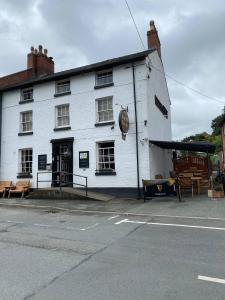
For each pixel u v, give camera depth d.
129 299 4.47
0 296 4.66
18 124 21.70
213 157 36.56
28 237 8.36
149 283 5.04
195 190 18.19
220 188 16.22
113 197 17.28
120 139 17.86
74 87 19.78
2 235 8.67
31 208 14.28
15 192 19.84
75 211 13.10
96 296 4.60
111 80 18.84
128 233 8.66
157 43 21.59
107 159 18.42
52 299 4.54
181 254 6.58
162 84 22.53
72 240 7.95
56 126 20.17
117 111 18.16
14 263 6.20
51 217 11.70
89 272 5.61
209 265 5.85
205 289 4.77
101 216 11.72
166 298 4.48
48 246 7.40
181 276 5.31
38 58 24.41
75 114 19.48
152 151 17.84
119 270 5.68
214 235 8.19
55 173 19.75
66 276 5.43
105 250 6.99
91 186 18.41
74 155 19.17
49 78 20.41
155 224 9.84
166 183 14.98
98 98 18.86
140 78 17.80
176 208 12.80
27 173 20.77
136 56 17.72
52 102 20.45
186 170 21.64
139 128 17.42
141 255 6.57
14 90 22.22
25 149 21.25
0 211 13.53
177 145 17.75
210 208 12.35
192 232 8.60
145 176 16.95
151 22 21.69
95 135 18.66
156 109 19.83
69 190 17.19
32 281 5.24
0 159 22.03
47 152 20.22
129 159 17.48
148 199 16.23
